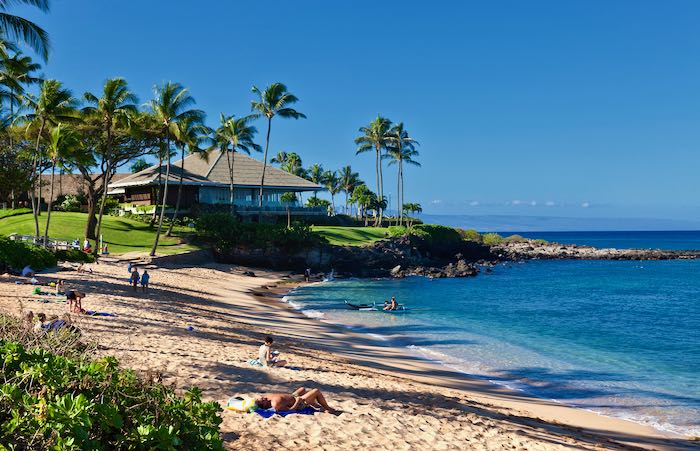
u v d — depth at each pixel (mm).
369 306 38000
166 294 32219
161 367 12953
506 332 29281
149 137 56438
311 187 84938
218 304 33000
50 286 26625
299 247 63594
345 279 60500
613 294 48500
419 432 10523
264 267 62500
